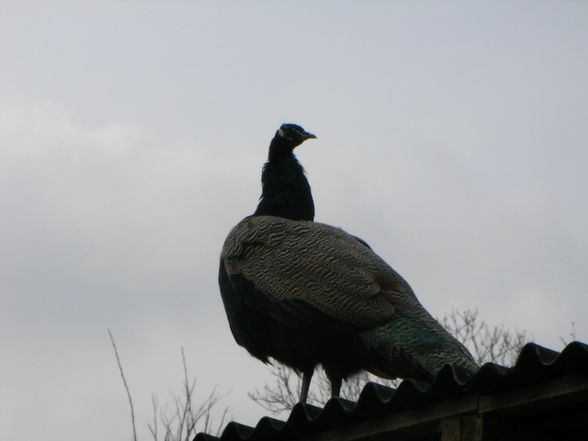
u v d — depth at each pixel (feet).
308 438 28.86
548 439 26.76
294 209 47.42
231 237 44.78
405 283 42.19
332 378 41.09
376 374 40.06
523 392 25.39
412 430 27.20
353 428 28.02
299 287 41.70
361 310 40.09
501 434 26.05
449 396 26.45
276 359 43.19
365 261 42.24
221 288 44.29
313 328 40.93
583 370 24.25
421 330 38.55
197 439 30.45
